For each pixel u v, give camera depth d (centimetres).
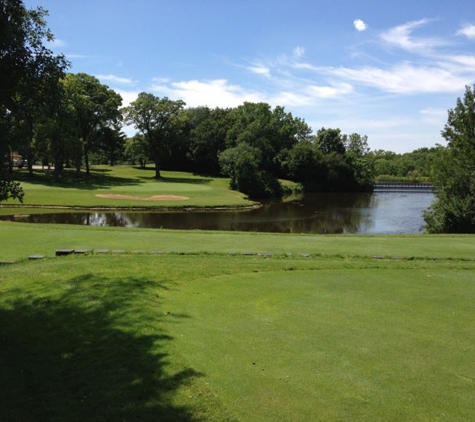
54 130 4606
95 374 517
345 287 885
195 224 3297
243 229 3133
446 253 1339
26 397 473
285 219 3750
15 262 1098
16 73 695
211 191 5588
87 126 6462
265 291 849
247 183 6284
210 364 528
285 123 9988
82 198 4288
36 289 853
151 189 5491
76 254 1204
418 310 736
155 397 460
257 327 651
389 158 16050
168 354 557
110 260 1098
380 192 7838
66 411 443
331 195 6919
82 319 693
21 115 760
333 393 462
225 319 687
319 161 8150
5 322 693
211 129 9150
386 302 781
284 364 528
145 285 873
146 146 7338
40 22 715
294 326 655
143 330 639
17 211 3528
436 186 3238
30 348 596
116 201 4225
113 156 10056
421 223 3612
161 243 1454
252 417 421
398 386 478
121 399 461
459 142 3212
